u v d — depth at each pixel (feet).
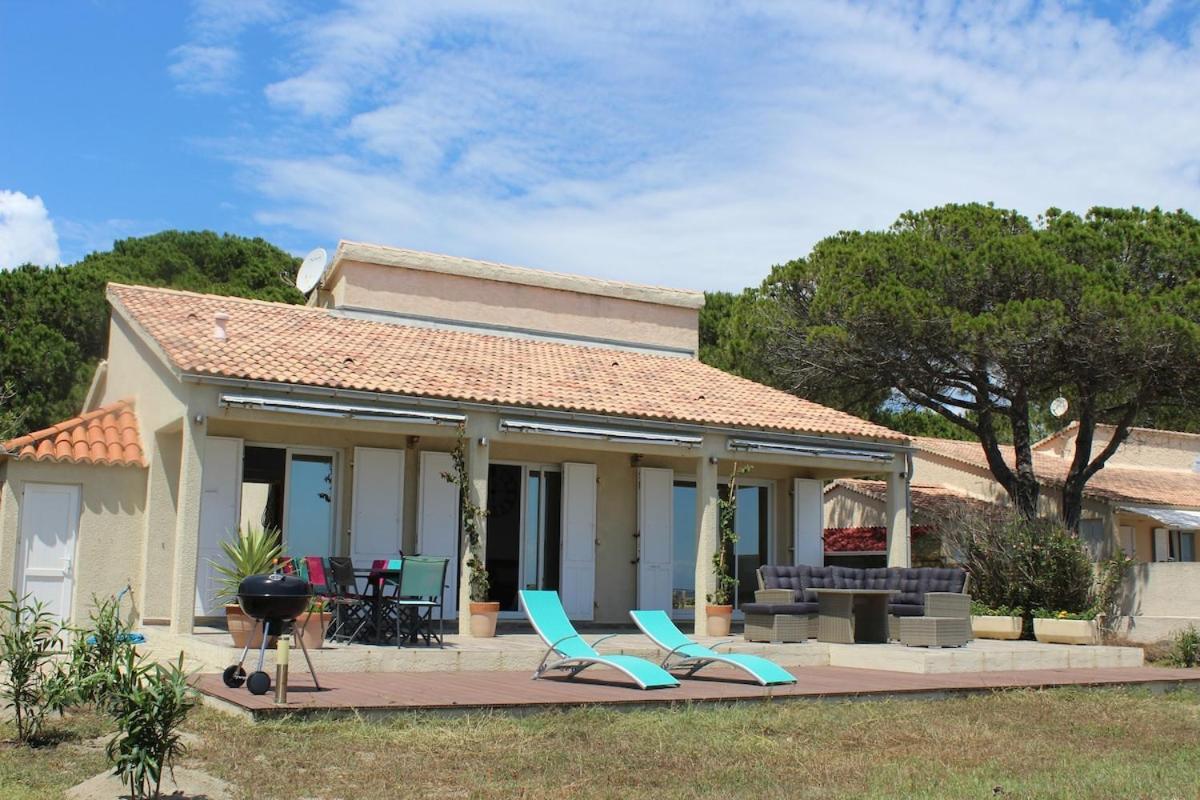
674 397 64.28
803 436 63.05
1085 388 79.87
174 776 26.05
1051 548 74.54
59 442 53.52
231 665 38.37
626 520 66.64
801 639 55.06
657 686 39.50
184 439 47.14
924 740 34.60
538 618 42.91
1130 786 28.25
